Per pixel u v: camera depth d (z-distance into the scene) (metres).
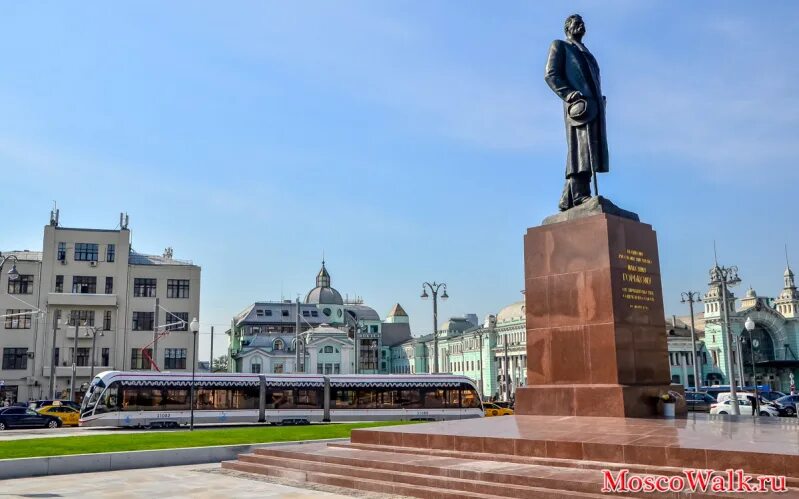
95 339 67.00
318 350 110.56
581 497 10.66
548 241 18.56
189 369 70.56
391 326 155.38
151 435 25.66
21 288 67.19
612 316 16.88
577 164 19.44
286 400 41.62
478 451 14.01
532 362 18.33
